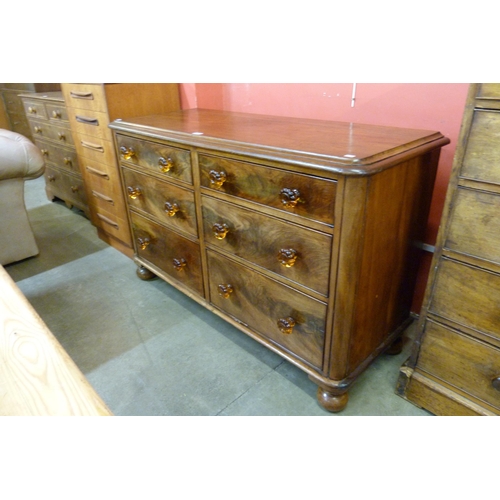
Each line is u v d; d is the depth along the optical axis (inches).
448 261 36.9
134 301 66.9
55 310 65.1
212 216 48.3
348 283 37.0
